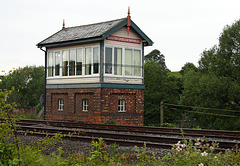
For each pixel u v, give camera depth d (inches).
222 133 504.1
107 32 707.4
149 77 1898.4
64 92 791.7
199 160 225.5
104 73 716.7
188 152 233.1
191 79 1497.3
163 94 1884.8
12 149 257.6
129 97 756.0
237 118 1193.4
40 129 531.8
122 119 738.2
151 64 1968.5
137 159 321.7
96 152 281.3
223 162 239.6
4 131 252.2
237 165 249.6
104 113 706.8
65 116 788.6
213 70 1317.7
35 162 261.3
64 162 276.8
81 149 379.9
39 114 1159.6
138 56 788.6
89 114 730.8
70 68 787.4
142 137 441.7
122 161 299.3
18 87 265.6
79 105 757.9
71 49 785.6
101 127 638.5
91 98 730.8
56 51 821.9
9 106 249.0
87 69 748.6
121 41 751.7
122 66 751.1
